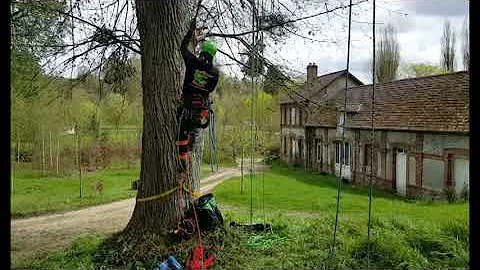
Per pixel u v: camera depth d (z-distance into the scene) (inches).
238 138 1151.6
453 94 808.3
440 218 441.4
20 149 1211.9
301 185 994.7
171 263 234.8
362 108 1087.6
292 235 307.4
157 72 270.2
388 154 923.4
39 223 520.7
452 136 724.7
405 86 1008.9
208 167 1498.5
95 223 498.9
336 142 1201.4
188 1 277.6
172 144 272.7
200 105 246.8
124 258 253.8
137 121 927.7
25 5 336.8
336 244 283.3
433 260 266.1
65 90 359.3
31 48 364.2
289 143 1667.1
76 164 1299.2
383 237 286.5
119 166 1391.5
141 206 277.9
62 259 270.5
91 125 824.3
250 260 255.0
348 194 842.2
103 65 350.0
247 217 418.9
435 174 770.8
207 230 270.7
